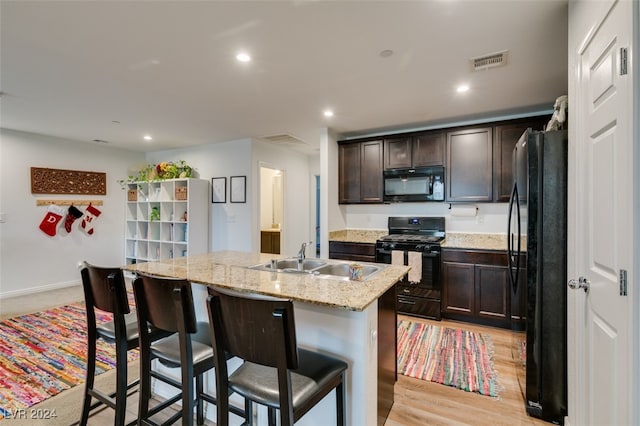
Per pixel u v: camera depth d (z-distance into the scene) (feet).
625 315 3.50
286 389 3.47
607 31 3.99
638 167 3.27
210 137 15.89
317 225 23.56
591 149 4.59
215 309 3.84
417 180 13.01
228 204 16.84
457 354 9.18
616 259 3.75
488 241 12.78
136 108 11.30
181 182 17.17
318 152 19.88
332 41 6.82
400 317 12.30
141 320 5.04
